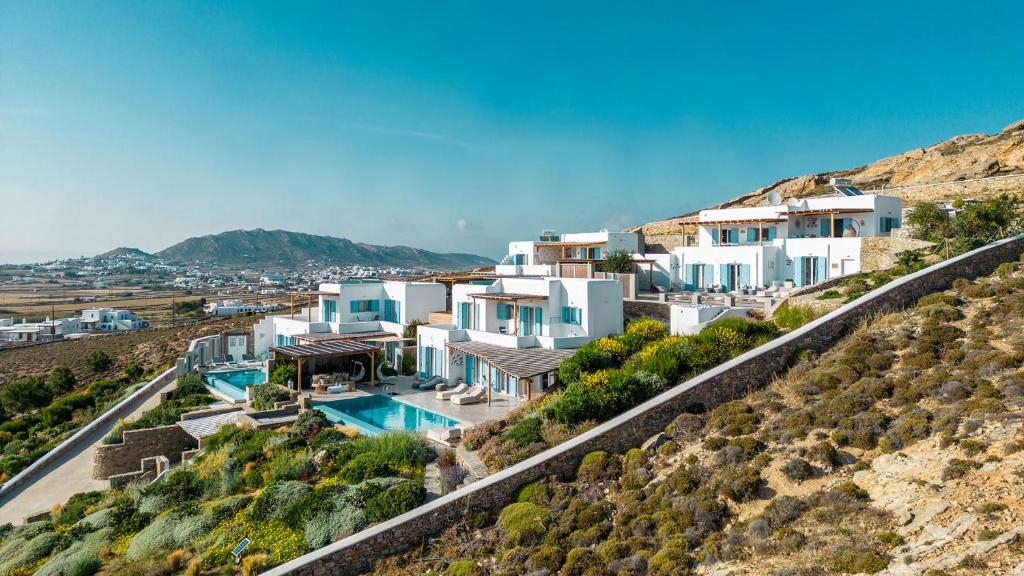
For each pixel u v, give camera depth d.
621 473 19.91
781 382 22.94
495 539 17.69
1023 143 72.00
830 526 13.98
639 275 57.31
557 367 30.64
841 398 19.42
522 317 40.19
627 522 16.84
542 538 17.17
